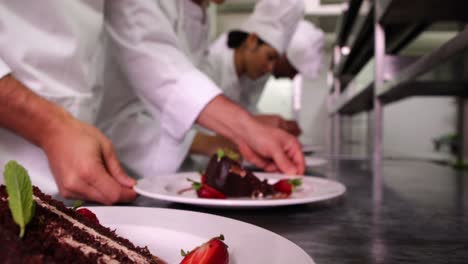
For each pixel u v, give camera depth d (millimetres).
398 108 5625
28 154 1137
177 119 1341
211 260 460
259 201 769
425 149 5594
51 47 1210
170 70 1339
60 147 903
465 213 817
